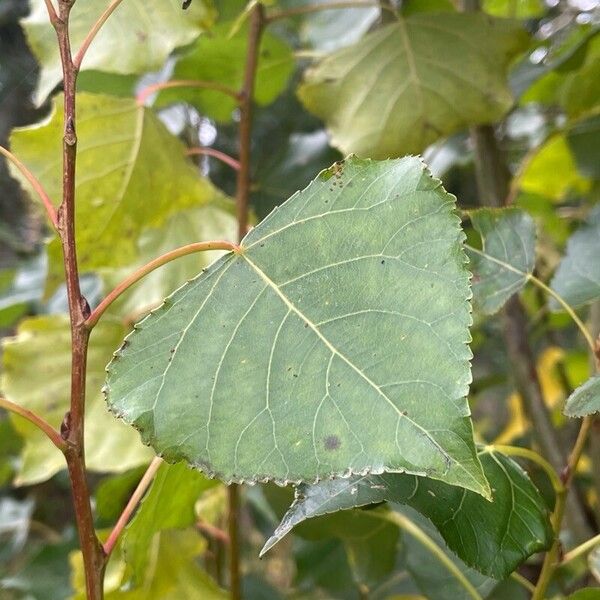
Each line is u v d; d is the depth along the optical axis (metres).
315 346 0.35
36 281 0.85
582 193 0.82
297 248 0.36
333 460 0.33
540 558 0.56
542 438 0.58
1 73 1.33
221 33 0.62
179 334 0.36
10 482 1.15
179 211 0.59
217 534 0.57
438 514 0.38
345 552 0.70
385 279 0.35
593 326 0.57
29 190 0.51
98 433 0.58
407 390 0.33
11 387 0.59
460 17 0.55
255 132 1.05
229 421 0.35
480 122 0.55
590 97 0.64
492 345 1.07
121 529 0.40
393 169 0.36
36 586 0.71
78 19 0.47
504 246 0.45
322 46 0.73
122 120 0.52
